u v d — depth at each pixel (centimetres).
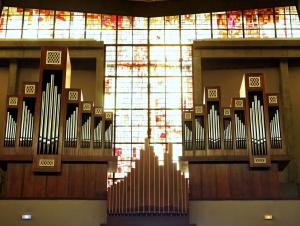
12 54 2419
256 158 1922
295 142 2378
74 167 1886
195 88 2411
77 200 1806
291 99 2448
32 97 1950
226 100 2470
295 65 2508
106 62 2561
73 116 1942
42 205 1798
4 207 1794
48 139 1897
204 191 1902
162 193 1775
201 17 2633
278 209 1802
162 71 2558
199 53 2458
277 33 2597
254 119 1977
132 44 2597
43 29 2594
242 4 2605
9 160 1867
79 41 2453
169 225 1761
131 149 2423
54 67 1978
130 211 1761
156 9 2620
